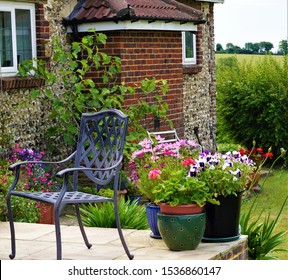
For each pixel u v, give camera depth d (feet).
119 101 36.78
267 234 24.18
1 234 23.58
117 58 35.22
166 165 23.97
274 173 54.95
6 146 32.27
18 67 33.55
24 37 34.99
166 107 36.88
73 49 35.58
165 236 20.31
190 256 19.60
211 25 53.01
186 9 42.06
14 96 33.53
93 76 37.35
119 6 36.63
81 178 36.22
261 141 57.52
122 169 36.24
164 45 40.78
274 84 55.36
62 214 33.24
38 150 35.14
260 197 44.80
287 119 55.36
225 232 21.30
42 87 35.45
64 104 35.09
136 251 20.59
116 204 19.56
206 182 20.77
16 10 34.35
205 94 51.62
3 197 26.94
